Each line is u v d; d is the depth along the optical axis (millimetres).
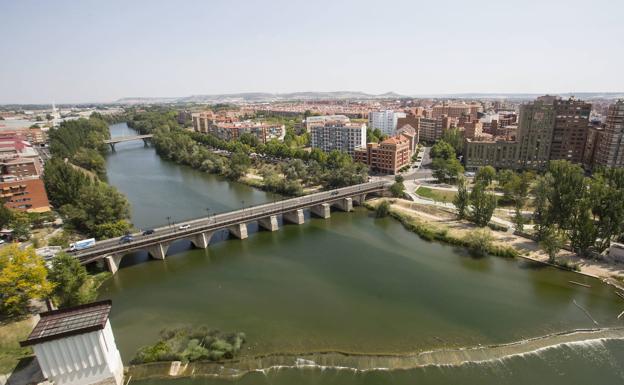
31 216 143375
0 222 129500
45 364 57750
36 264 84750
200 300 96875
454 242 129250
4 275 79562
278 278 108125
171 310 92250
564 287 98812
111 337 65625
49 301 85312
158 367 69312
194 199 188750
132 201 184125
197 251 129125
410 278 106500
